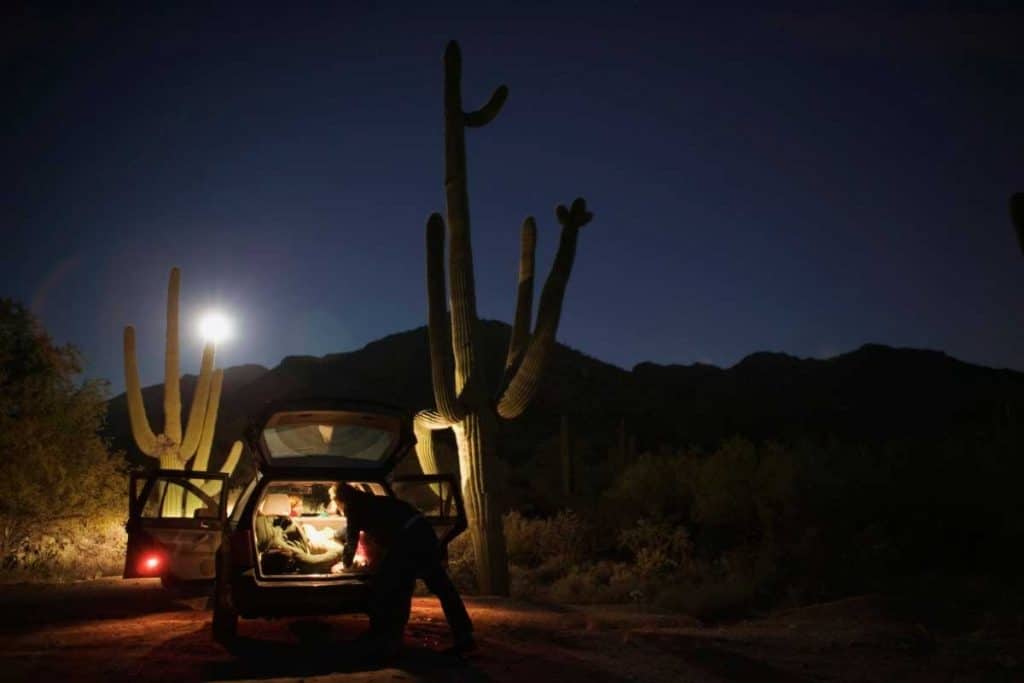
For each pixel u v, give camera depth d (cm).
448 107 1327
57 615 902
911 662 716
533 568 1611
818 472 1530
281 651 684
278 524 785
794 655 739
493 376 5928
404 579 662
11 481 1429
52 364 1636
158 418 5578
